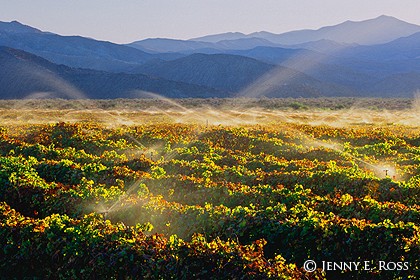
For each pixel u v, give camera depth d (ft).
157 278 36.42
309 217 43.60
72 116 178.91
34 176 61.26
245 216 44.88
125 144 89.04
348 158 75.82
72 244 39.91
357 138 96.53
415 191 54.95
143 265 36.94
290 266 36.47
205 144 86.22
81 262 39.11
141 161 71.46
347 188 57.67
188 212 47.26
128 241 38.91
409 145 91.04
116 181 61.31
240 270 35.53
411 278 38.19
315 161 73.92
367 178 58.18
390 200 55.16
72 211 52.11
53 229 42.11
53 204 53.62
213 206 54.13
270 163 71.92
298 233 41.98
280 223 43.04
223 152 81.71
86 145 88.63
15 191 56.34
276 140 88.94
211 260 36.60
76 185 62.03
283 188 55.67
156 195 58.23
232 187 56.70
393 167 70.38
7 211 47.42
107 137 94.48
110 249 38.47
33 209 54.85
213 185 57.41
